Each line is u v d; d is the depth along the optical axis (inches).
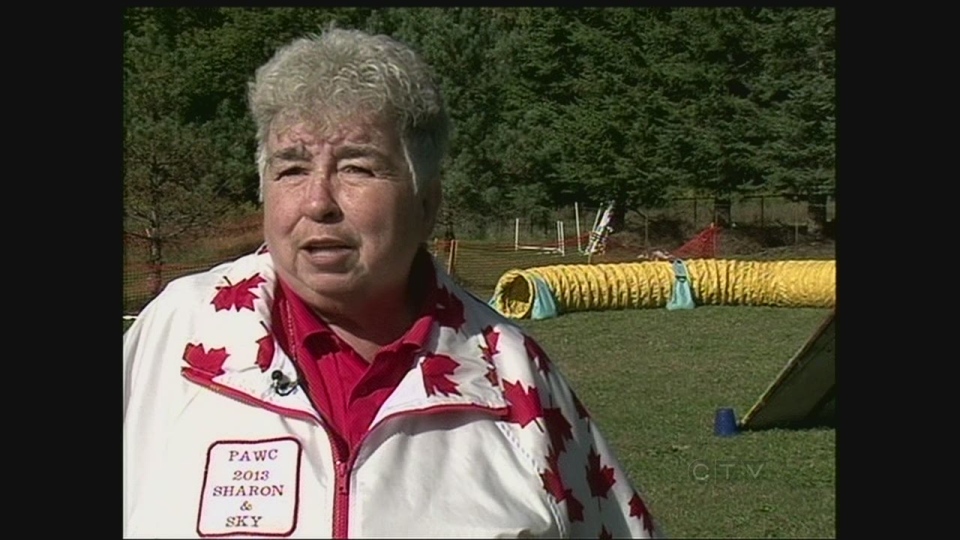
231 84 1098.1
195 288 117.0
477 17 1270.9
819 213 1289.4
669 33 1298.0
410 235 109.7
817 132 1245.7
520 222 1259.8
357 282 108.5
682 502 305.9
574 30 1314.0
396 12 1228.5
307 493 104.5
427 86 109.7
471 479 108.0
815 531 283.9
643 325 658.2
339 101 105.7
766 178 1267.2
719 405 424.8
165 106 1072.2
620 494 120.7
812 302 754.2
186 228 954.1
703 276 771.4
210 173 967.6
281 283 115.2
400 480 106.3
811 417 387.2
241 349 110.4
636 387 460.8
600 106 1304.1
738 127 1274.6
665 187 1305.4
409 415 108.7
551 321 682.8
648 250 1254.3
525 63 1315.2
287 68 107.3
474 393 111.7
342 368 111.6
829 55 1231.5
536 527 108.0
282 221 108.0
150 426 110.3
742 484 321.1
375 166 107.0
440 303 116.3
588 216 1334.9
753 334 616.4
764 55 1259.8
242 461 105.9
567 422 118.3
